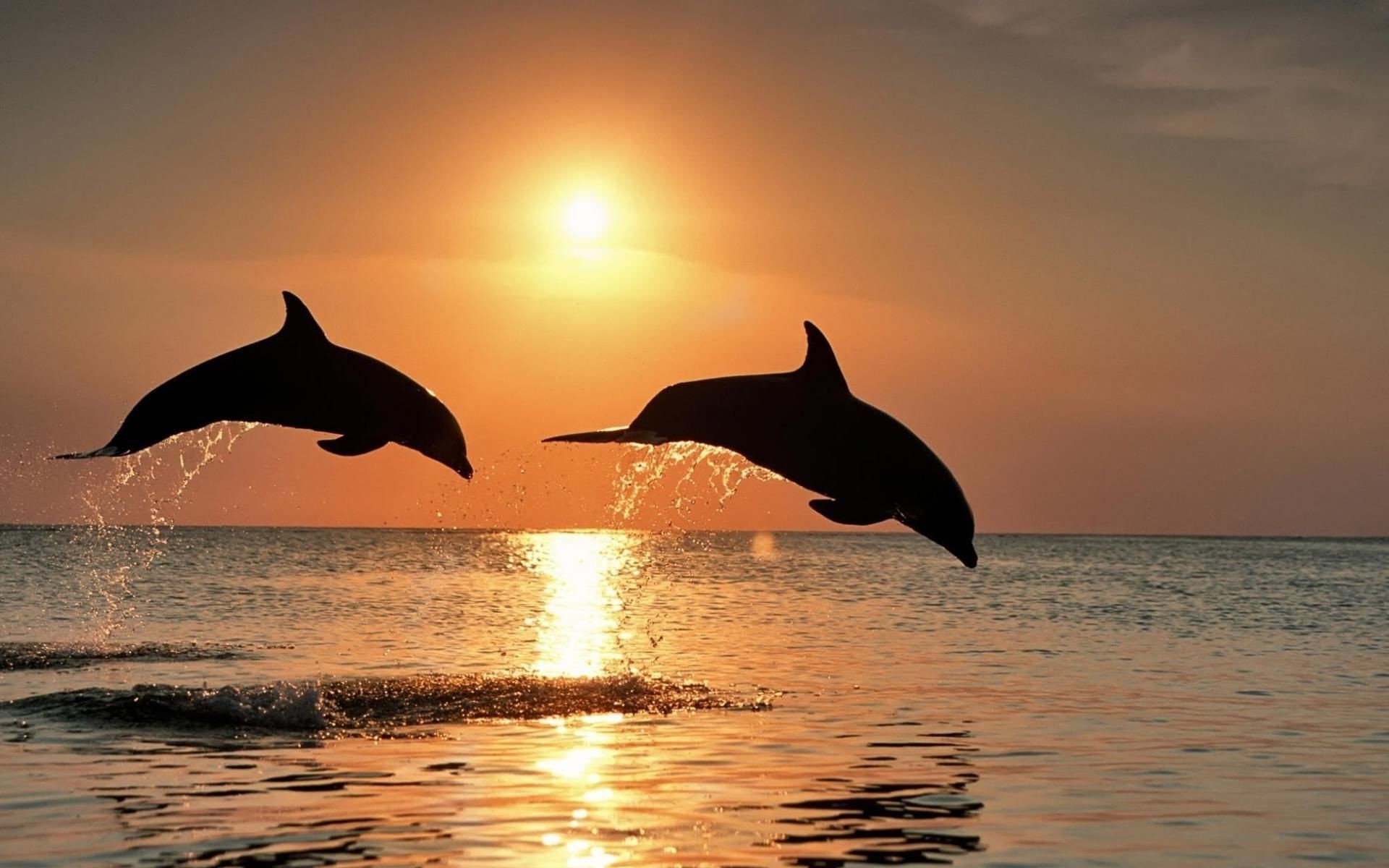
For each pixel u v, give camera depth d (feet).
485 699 54.03
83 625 91.56
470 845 31.48
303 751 43.29
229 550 270.05
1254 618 110.01
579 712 51.75
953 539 36.83
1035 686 62.49
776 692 58.75
